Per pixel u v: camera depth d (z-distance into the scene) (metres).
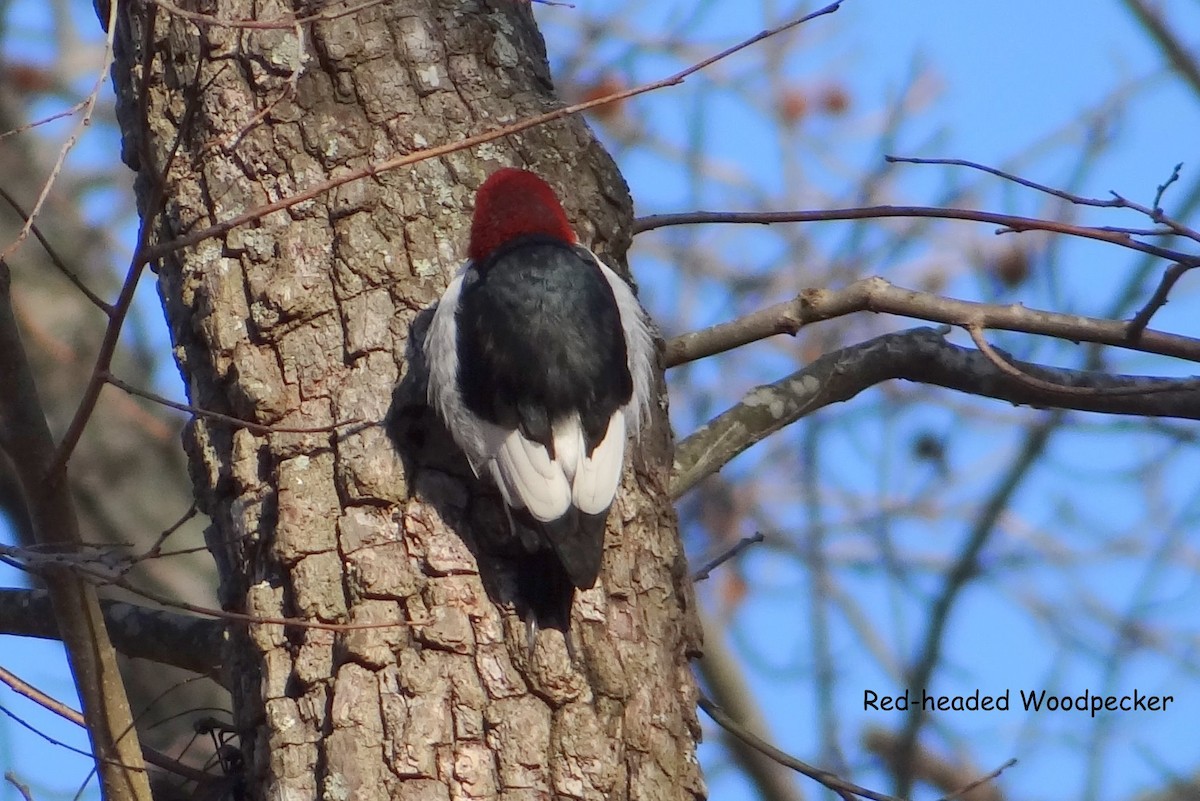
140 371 18.39
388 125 10.36
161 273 10.52
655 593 9.47
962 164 9.87
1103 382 11.98
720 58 8.38
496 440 9.27
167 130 10.44
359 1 10.51
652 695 9.08
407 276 9.97
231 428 9.75
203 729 10.39
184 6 10.59
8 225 18.53
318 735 8.72
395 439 9.41
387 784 8.47
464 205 10.27
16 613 11.65
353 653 8.74
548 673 8.79
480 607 8.97
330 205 10.06
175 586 16.81
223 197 10.16
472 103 10.63
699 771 9.21
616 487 9.27
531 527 9.09
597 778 8.68
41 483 9.14
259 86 10.37
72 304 18.19
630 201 11.16
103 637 9.34
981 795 19.23
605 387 9.48
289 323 9.78
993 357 10.42
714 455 11.95
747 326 11.73
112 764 9.23
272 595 9.17
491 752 8.62
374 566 9.01
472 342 9.45
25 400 9.03
